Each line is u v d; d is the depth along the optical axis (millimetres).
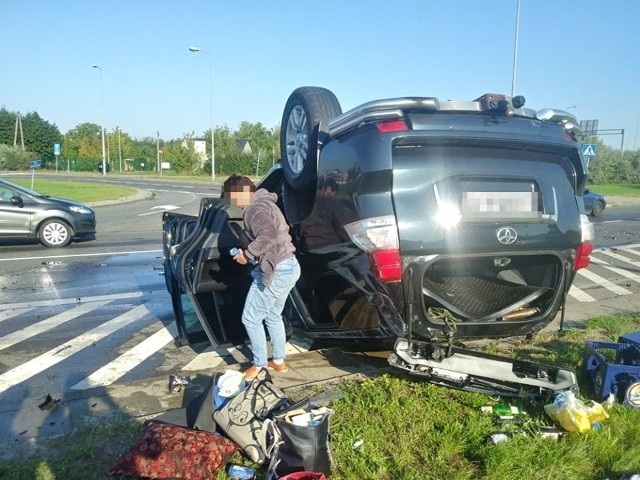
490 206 3867
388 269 3680
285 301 4828
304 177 4582
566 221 4129
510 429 3678
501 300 4180
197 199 27984
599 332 6215
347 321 4324
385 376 4559
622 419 3789
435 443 3535
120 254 11812
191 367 5145
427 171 3783
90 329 6395
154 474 3012
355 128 4020
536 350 5430
